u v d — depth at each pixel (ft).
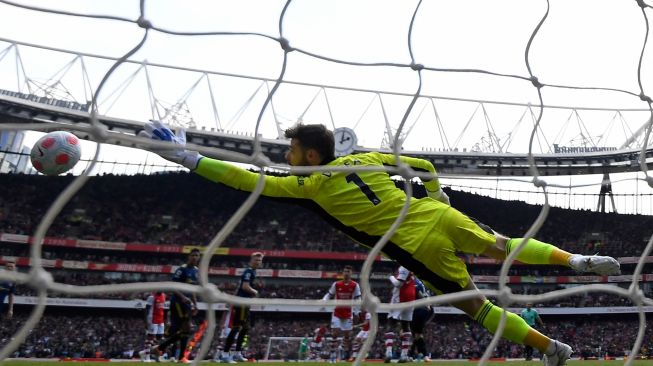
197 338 61.82
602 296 131.54
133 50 7.56
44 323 111.14
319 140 13.74
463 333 117.39
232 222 7.47
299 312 125.49
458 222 13.71
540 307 127.13
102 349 107.04
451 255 13.51
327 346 73.67
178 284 6.88
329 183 13.70
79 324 113.60
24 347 103.09
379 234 13.62
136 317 119.14
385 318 115.03
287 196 13.64
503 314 9.16
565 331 126.21
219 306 105.29
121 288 6.49
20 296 107.76
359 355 7.75
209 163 12.55
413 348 43.34
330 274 132.26
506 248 14.02
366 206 13.57
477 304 13.46
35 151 11.91
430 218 13.67
